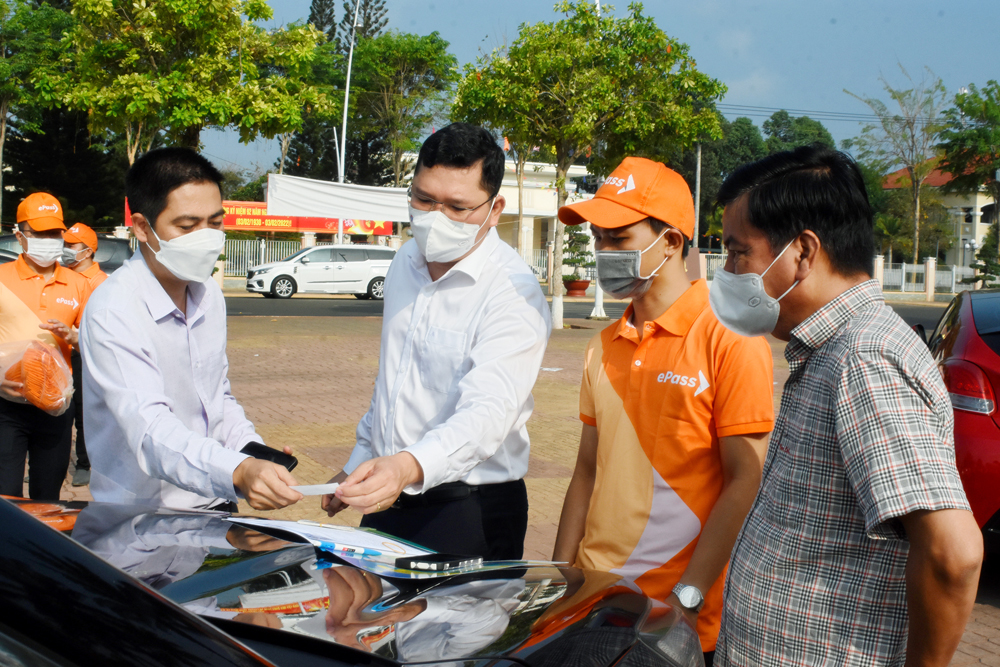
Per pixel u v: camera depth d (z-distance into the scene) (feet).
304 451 20.22
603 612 5.24
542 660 4.37
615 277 6.98
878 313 4.73
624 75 48.32
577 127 47.26
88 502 6.73
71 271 14.28
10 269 13.80
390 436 8.14
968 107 103.55
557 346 43.68
